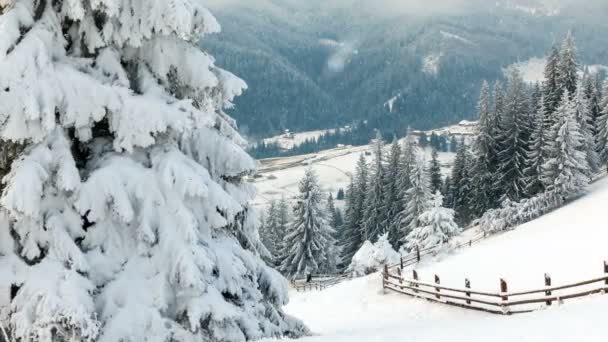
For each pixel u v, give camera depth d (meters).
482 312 21.28
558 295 19.86
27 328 8.38
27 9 9.07
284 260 59.75
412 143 66.69
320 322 25.53
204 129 11.47
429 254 38.75
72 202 9.38
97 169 9.61
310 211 58.22
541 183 55.03
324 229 61.19
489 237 42.22
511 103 58.28
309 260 57.94
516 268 27.58
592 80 68.62
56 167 9.13
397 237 65.19
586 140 57.34
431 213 44.66
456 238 46.38
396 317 23.28
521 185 57.75
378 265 41.00
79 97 9.09
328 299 29.94
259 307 11.68
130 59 10.41
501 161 58.94
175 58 10.41
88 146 10.27
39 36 8.95
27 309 8.50
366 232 68.25
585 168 50.22
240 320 10.76
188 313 9.42
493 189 59.03
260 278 12.91
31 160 8.77
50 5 9.41
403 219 61.84
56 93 8.81
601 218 35.28
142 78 10.27
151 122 9.38
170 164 9.91
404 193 65.06
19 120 8.56
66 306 8.42
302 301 31.38
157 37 10.28
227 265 10.61
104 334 8.91
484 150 59.88
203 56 10.61
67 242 9.06
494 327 11.61
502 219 44.97
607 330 9.80
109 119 9.67
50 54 9.06
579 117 57.59
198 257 9.60
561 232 34.34
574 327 10.41
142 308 9.25
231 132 12.14
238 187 12.50
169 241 9.61
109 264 9.55
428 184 59.56
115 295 9.29
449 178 73.88
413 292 26.02
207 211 10.48
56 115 9.36
